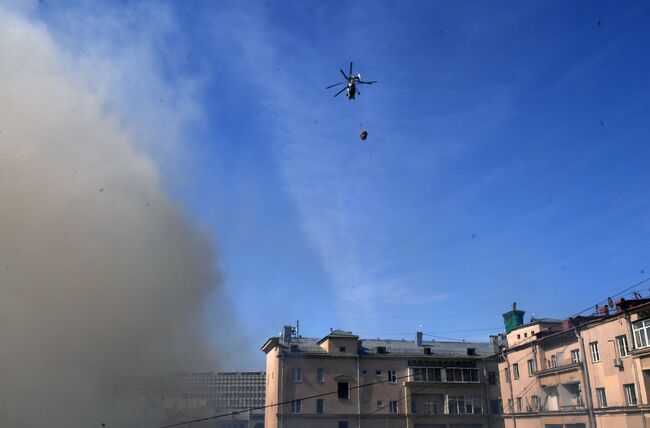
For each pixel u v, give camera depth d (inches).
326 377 2043.6
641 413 1184.2
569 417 1424.7
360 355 2102.6
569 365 1435.8
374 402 2052.2
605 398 1311.5
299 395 2003.0
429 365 2150.6
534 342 1612.9
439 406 2097.7
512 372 1754.4
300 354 2046.0
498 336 2400.3
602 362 1328.7
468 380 2156.7
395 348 2240.4
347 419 2007.9
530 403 1632.6
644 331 1197.7
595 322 1360.7
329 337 2101.4
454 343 2363.4
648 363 1172.5
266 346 2191.2
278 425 1952.5
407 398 2070.6
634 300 1266.0
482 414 2108.8
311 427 1971.0
